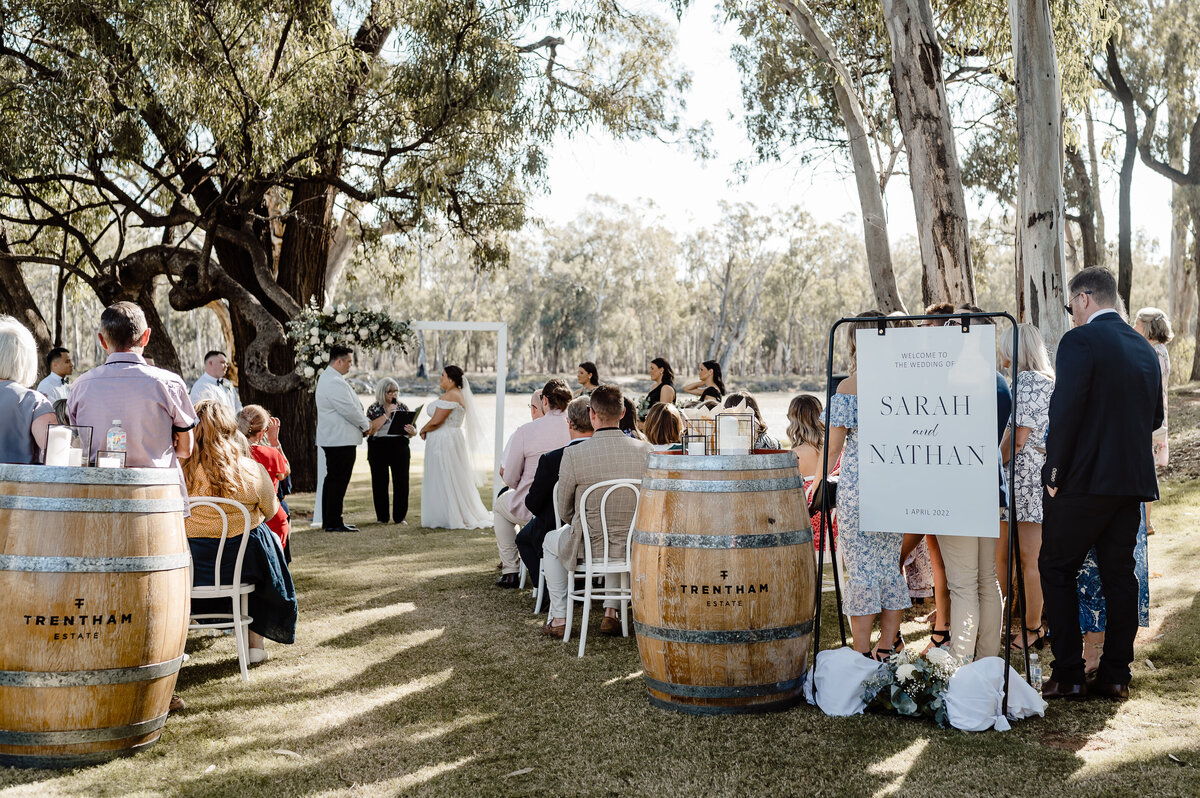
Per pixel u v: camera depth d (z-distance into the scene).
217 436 4.62
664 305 58.88
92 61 10.45
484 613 5.80
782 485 3.83
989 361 3.66
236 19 11.12
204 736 3.70
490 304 56.22
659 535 3.81
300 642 5.14
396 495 10.27
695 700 3.83
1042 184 6.43
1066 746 3.38
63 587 3.28
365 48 13.60
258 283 13.61
